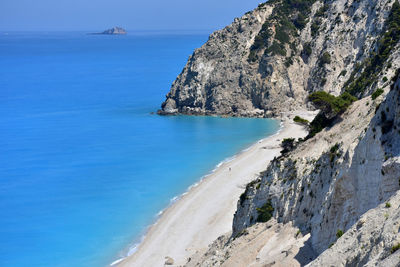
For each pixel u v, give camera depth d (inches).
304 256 1683.1
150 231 3257.9
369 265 1056.8
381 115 1581.0
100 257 2982.3
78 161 4842.5
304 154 2199.8
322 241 1672.0
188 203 3631.9
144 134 5723.4
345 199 1633.9
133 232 3270.2
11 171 4603.8
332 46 6274.6
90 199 3868.1
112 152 5083.7
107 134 5802.2
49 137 5748.0
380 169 1478.8
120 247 3083.2
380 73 3929.6
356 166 1610.5
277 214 2119.8
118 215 3543.3
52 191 4074.8
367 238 1209.4
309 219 1883.6
